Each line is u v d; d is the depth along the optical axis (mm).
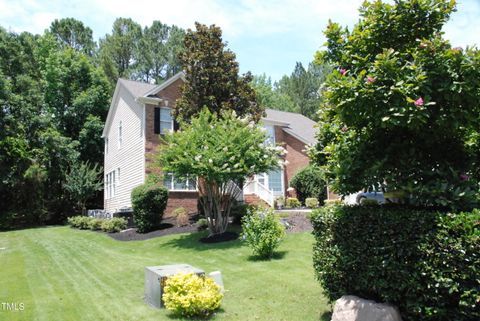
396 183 4359
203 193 13008
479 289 3434
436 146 4543
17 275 8406
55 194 25375
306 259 8695
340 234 4742
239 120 13188
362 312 4211
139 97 18594
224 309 5762
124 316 5496
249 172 12133
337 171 4629
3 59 27078
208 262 9266
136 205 15023
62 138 25109
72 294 6734
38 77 30484
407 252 3941
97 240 14297
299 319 5199
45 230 19156
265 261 8805
